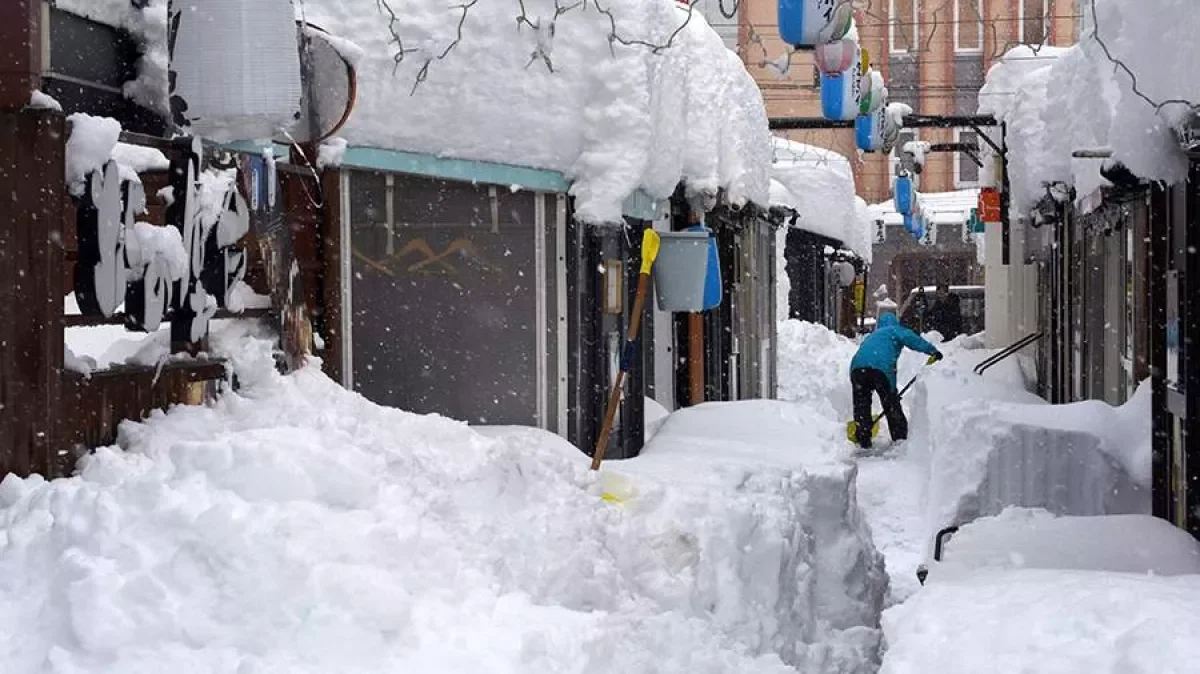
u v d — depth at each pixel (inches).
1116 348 490.9
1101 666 171.9
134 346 255.3
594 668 202.2
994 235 979.9
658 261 424.8
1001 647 184.7
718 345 586.6
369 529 206.4
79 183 205.5
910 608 211.8
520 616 210.4
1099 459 382.3
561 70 370.0
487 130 364.5
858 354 702.5
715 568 280.4
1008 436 389.7
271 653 180.1
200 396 255.0
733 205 546.9
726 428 448.1
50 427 205.6
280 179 332.5
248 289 284.4
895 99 1503.4
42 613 176.4
